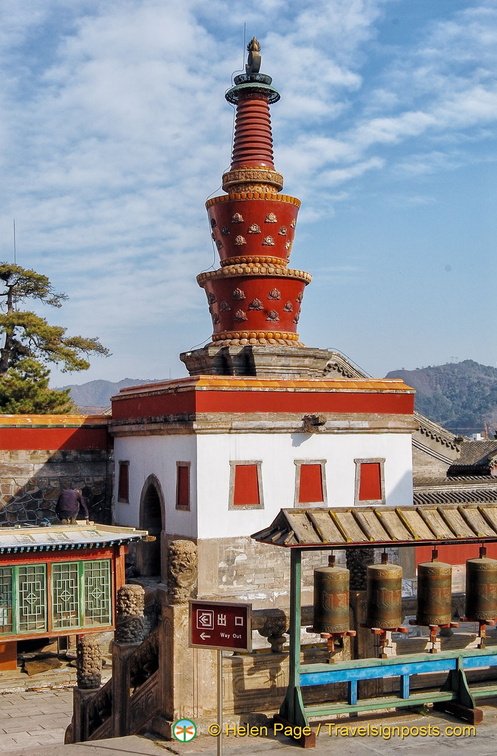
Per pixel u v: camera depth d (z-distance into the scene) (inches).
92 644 698.8
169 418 1169.4
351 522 514.9
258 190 1326.3
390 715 545.6
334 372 1674.5
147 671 573.0
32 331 2015.3
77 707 686.5
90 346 2177.7
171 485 1179.3
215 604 473.7
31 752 489.7
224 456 1113.4
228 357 1293.1
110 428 1402.6
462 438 1754.4
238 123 1378.0
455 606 604.7
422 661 532.7
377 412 1208.2
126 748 492.4
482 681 599.5
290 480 1148.5
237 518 1111.6
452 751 484.1
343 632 520.1
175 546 513.7
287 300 1337.4
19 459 1370.6
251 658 529.3
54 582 975.6
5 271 2095.2
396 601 524.1
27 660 1072.8
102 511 1409.9
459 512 543.8
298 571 505.0
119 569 1010.7
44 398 1866.4
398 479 1220.5
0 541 959.6
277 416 1144.8
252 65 1369.3
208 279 1347.2
